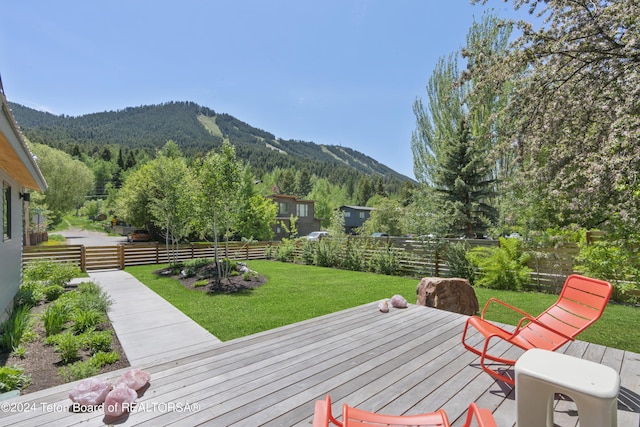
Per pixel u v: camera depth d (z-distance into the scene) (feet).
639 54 12.64
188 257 45.88
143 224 72.59
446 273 29.53
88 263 37.32
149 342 14.75
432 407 7.09
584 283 9.26
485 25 40.45
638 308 19.39
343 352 10.09
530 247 25.12
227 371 8.72
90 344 13.38
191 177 41.39
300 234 103.55
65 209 93.91
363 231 63.26
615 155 12.84
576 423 6.61
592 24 13.24
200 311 19.66
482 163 39.40
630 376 8.71
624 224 16.33
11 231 19.54
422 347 10.55
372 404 7.18
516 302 20.95
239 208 32.27
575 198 15.35
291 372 8.69
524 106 15.94
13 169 17.90
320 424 4.49
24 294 20.63
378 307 15.47
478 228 40.93
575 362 6.13
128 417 6.61
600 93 14.40
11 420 6.48
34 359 12.39
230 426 6.31
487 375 8.63
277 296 23.49
